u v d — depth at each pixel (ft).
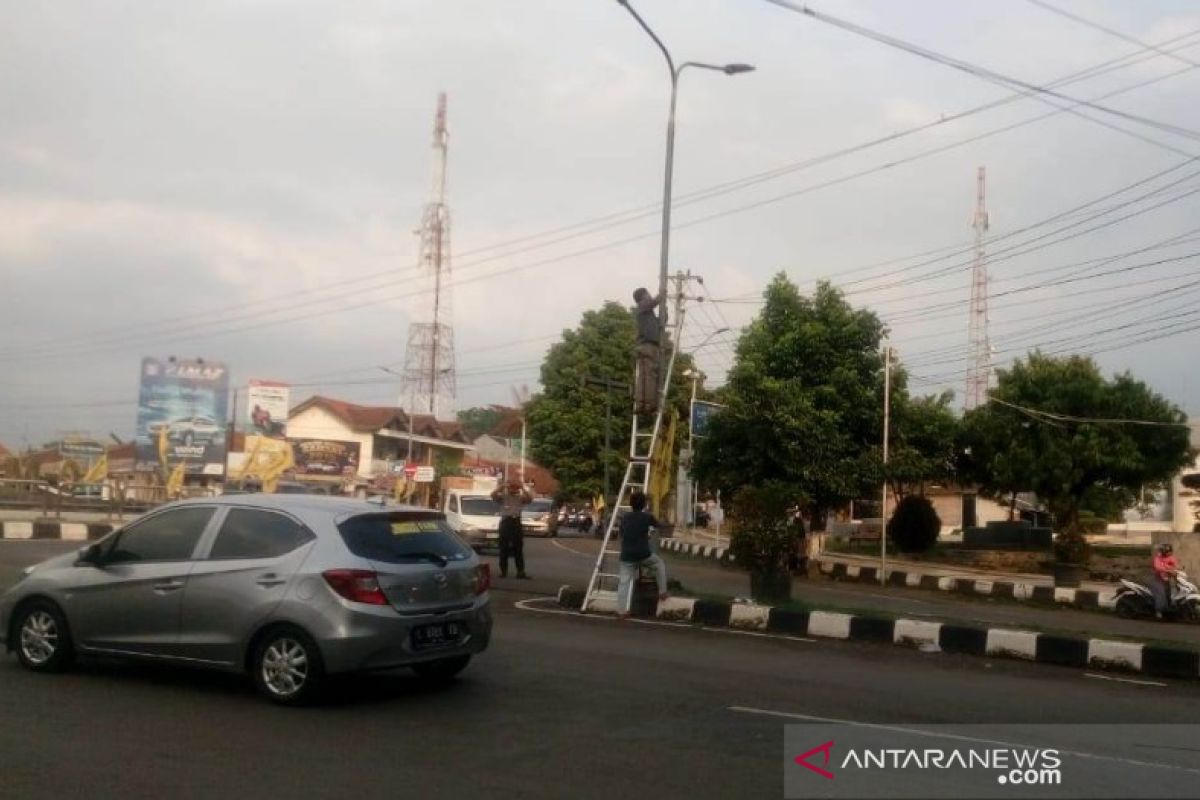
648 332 60.08
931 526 130.11
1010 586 91.61
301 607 30.40
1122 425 123.75
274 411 180.34
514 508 76.23
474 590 33.63
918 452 102.99
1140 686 40.93
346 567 30.53
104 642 33.17
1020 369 130.11
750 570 63.05
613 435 170.09
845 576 105.40
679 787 23.88
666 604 55.36
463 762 25.50
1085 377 125.80
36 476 151.84
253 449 172.86
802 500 100.17
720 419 104.78
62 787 23.04
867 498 115.55
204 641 31.60
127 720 28.86
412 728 28.66
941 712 32.81
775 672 39.32
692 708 31.89
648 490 59.36
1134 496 131.64
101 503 129.08
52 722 28.45
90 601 33.35
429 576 31.91
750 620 52.95
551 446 172.65
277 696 30.68
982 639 47.32
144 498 139.74
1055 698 36.78
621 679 36.22
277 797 22.68
